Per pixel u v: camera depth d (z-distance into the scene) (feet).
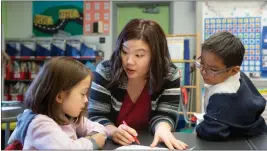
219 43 2.69
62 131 2.38
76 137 2.69
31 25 13.53
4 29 13.11
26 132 2.33
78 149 2.26
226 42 2.70
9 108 5.49
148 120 3.34
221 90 2.77
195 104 9.88
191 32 12.00
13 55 13.01
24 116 2.49
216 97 2.77
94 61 12.44
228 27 9.03
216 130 2.55
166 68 3.06
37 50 12.85
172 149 2.29
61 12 13.23
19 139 2.44
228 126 2.63
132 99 3.28
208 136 2.60
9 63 12.68
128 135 2.61
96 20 12.91
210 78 2.83
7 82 12.77
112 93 3.21
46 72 2.44
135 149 2.18
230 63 2.71
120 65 2.96
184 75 9.86
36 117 2.38
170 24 12.23
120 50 2.86
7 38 13.43
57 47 12.70
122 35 2.79
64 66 2.42
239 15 8.94
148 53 2.80
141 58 2.77
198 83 9.54
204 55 2.79
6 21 13.61
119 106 3.28
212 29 9.18
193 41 11.09
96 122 3.03
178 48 9.92
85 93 2.53
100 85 3.15
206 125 2.65
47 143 2.22
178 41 9.95
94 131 2.78
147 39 2.72
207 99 3.06
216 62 2.70
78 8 13.06
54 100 2.40
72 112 2.47
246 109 2.68
